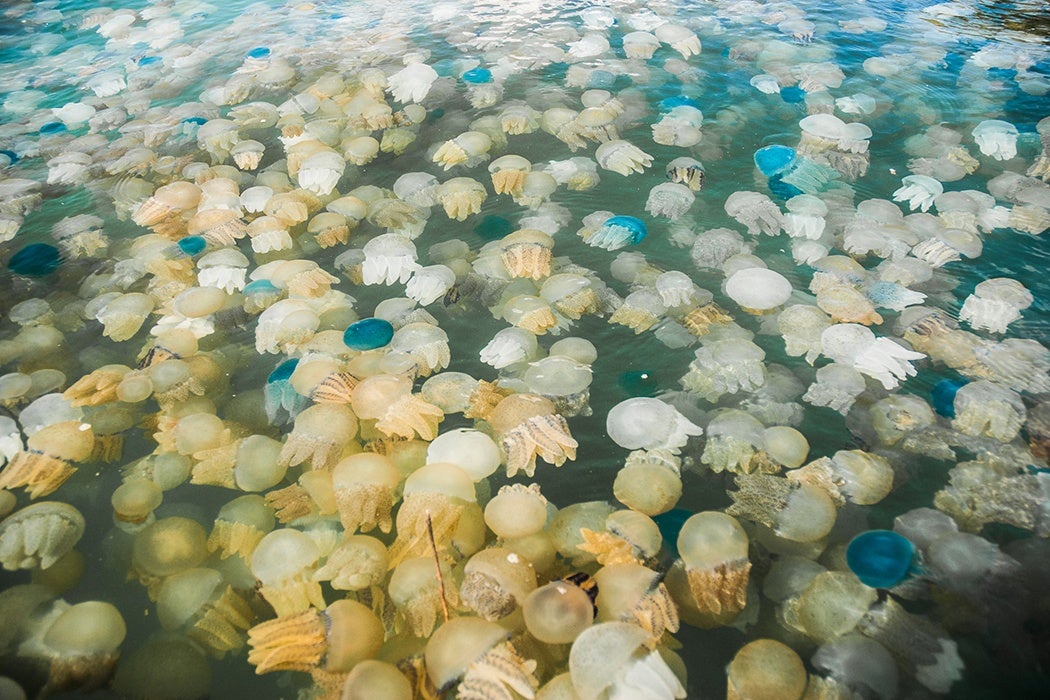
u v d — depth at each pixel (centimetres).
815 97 320
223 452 183
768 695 140
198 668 147
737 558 158
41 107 337
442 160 285
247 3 461
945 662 145
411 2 445
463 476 172
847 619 151
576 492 177
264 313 221
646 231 251
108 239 256
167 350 208
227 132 304
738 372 202
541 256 238
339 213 257
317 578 157
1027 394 193
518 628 147
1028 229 246
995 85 325
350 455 183
